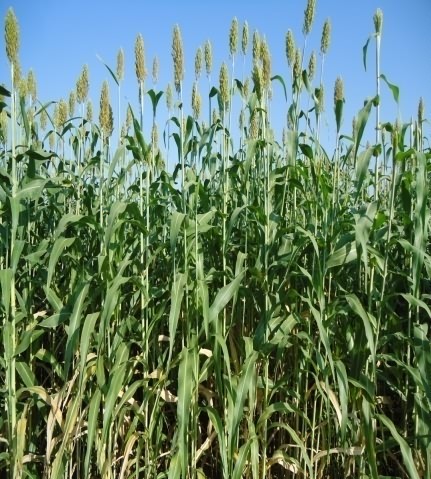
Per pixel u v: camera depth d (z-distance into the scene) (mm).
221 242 2496
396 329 2357
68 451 2266
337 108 2287
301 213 2801
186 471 2018
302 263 2467
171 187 2377
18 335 2361
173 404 2465
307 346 2211
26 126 2404
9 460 2197
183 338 2348
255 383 2152
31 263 2352
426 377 1988
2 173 2166
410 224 2227
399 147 2076
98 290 2219
